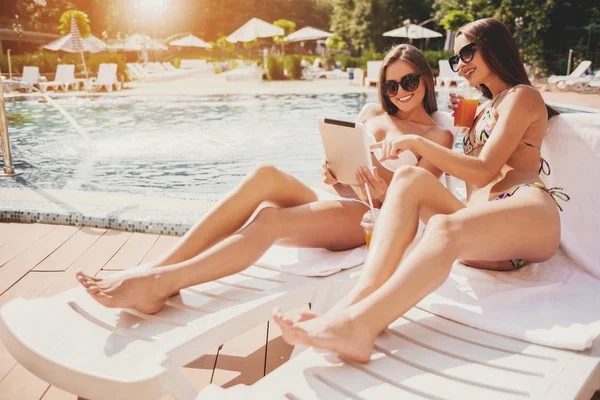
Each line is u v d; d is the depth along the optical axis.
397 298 1.45
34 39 28.00
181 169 5.78
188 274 1.75
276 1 46.12
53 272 2.80
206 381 1.90
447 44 18.38
